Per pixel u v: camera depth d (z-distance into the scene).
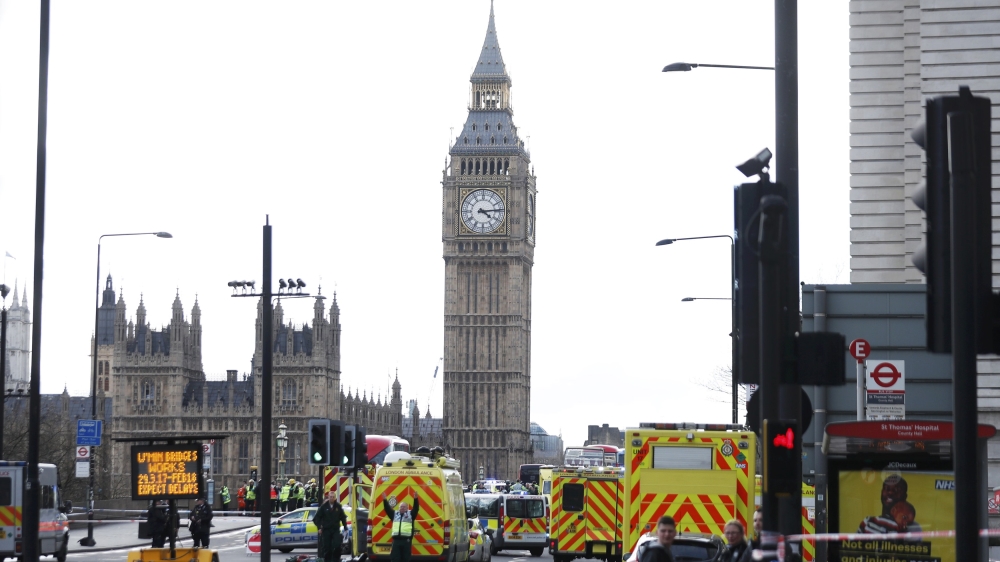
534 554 66.19
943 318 12.95
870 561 24.34
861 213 48.66
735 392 53.41
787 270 16.64
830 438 24.08
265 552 40.66
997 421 41.91
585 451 111.31
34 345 35.19
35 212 35.44
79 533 79.44
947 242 12.95
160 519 45.59
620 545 51.06
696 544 29.05
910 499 24.23
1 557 51.22
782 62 19.59
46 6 35.06
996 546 40.47
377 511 42.38
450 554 42.91
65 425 138.00
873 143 48.84
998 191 42.22
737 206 18.06
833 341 16.73
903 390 31.52
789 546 18.23
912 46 48.97
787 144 19.45
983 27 44.03
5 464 51.56
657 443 33.78
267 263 44.56
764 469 16.23
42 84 35.09
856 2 49.56
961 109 12.94
